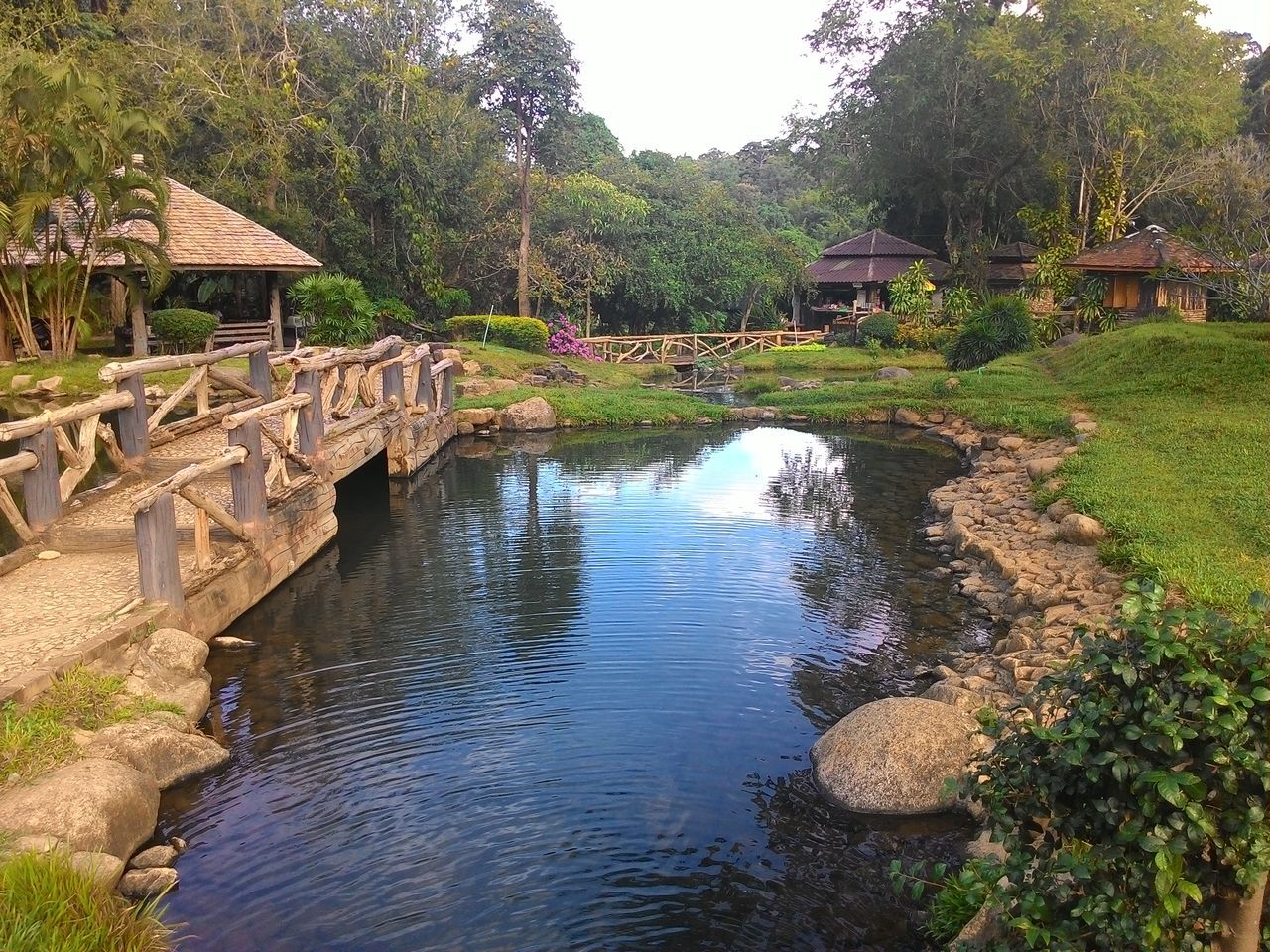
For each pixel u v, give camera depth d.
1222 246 25.84
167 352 23.28
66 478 9.56
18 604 7.47
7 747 5.45
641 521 13.02
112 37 29.58
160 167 21.08
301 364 11.24
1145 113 32.75
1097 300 29.48
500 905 5.01
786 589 10.09
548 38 33.62
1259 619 3.12
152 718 6.24
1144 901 3.10
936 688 7.13
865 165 40.31
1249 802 2.92
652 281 38.16
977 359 28.70
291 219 30.03
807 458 17.78
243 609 8.99
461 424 20.27
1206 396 17.11
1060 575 9.31
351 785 6.15
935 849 5.50
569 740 6.79
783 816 5.85
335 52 31.58
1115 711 3.17
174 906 4.93
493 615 9.28
